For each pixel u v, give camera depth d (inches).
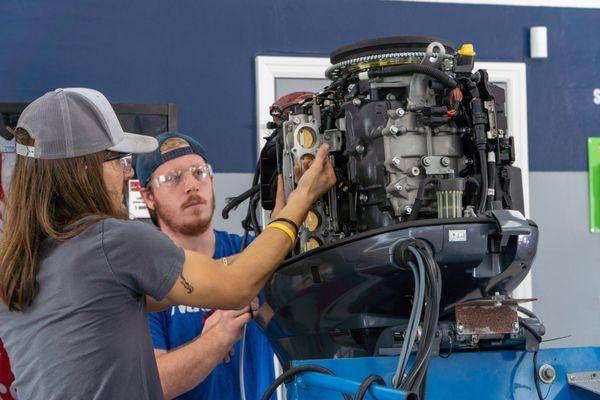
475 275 66.2
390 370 65.2
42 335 57.4
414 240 63.1
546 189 174.6
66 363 56.4
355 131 69.9
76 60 154.3
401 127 67.9
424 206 68.0
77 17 154.6
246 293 62.7
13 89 151.7
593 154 176.2
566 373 70.3
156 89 157.6
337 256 66.7
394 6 167.5
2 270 58.3
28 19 152.6
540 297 172.2
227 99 160.6
